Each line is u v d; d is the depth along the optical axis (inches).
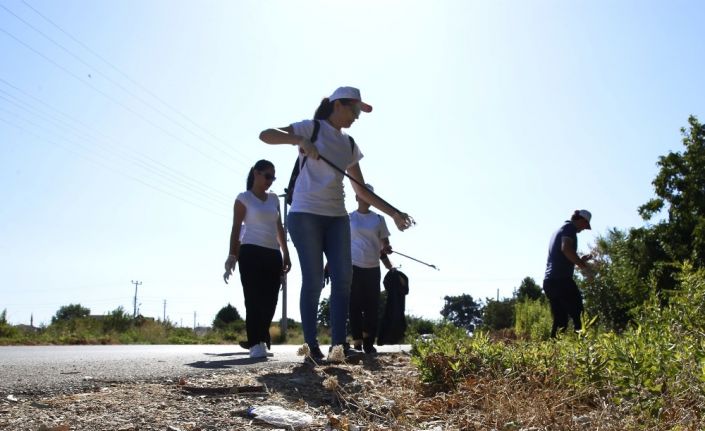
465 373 163.5
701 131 995.3
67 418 122.7
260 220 278.1
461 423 123.1
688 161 986.7
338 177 223.0
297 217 221.5
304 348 172.7
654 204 988.6
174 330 902.4
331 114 226.1
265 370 208.4
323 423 124.6
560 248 335.6
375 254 305.6
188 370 206.5
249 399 147.7
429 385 162.9
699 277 205.9
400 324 315.3
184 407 136.7
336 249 224.8
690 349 144.9
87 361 251.1
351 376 188.4
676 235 916.6
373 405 141.3
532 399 128.3
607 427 110.0
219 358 277.6
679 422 109.3
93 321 814.5
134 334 803.4
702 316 183.0
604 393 135.1
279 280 287.1
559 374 146.3
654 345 150.9
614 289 456.8
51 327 771.4
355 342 307.4
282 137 215.3
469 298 2792.8
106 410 131.3
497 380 142.2
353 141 230.2
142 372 197.6
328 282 265.6
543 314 503.2
